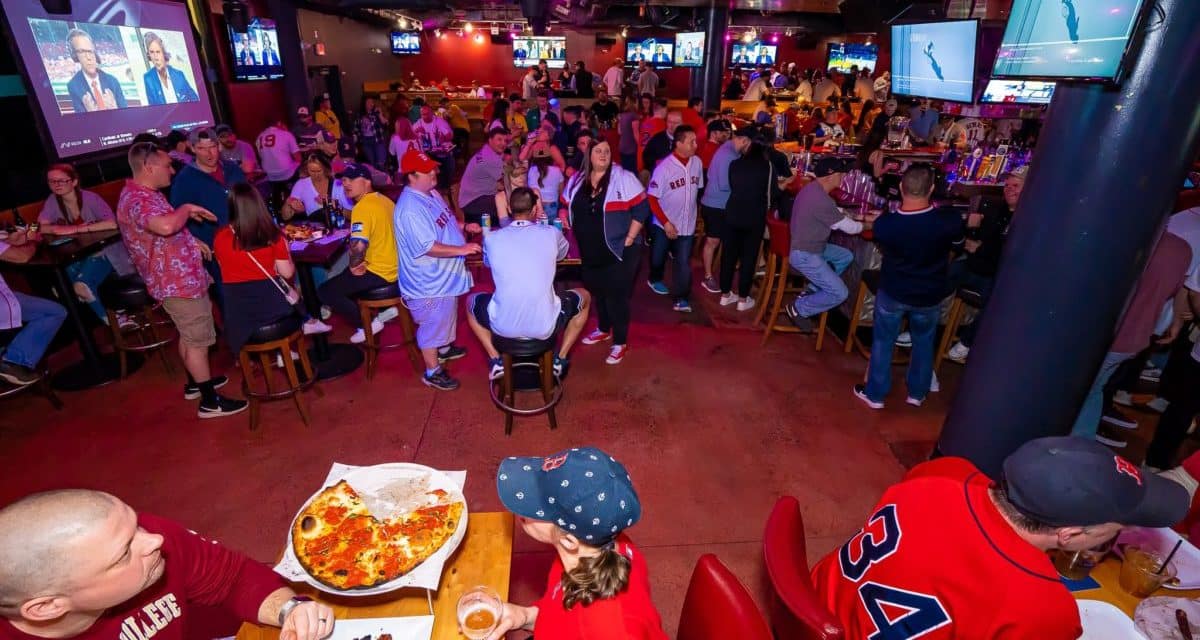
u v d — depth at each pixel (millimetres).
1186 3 1929
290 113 11141
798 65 22094
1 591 1040
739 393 4125
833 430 3744
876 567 1384
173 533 1441
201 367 3660
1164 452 3197
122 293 3932
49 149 5309
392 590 1558
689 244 5137
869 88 13062
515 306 3197
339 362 4414
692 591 1499
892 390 4203
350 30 16141
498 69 22062
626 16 17797
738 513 3064
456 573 1641
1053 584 1174
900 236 3406
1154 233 2238
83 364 4426
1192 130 2074
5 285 3531
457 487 1792
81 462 3383
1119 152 2141
